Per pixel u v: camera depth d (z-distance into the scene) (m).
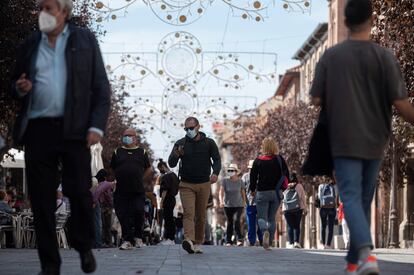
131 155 28.28
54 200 12.60
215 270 18.22
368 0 12.65
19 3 30.38
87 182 12.55
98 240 33.66
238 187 39.16
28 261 21.30
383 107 12.51
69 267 18.61
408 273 18.67
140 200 28.41
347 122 12.25
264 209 28.62
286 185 28.48
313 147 12.89
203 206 24.97
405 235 55.69
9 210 34.41
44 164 12.47
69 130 12.30
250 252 27.83
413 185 56.00
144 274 16.55
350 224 12.00
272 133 88.69
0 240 34.28
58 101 12.41
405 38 30.83
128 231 28.45
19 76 12.75
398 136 46.41
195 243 25.45
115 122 74.44
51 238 12.57
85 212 12.62
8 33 30.27
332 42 90.81
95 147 35.16
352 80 12.36
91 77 12.57
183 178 24.70
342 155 12.22
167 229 37.75
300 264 21.06
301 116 84.62
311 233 88.56
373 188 12.92
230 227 39.38
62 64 12.49
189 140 24.66
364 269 11.73
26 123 12.45
